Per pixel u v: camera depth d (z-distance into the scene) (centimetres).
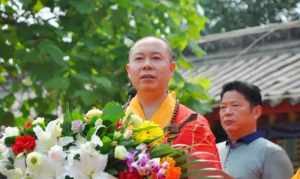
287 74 1277
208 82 1076
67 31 953
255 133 660
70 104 920
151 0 1005
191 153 451
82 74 922
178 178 422
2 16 990
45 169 413
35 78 898
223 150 669
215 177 434
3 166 427
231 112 660
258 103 666
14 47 984
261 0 2397
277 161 635
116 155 417
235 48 1518
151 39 517
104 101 913
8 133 436
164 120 510
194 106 999
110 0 970
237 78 1368
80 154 413
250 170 638
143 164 411
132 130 435
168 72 517
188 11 1069
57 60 898
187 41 1084
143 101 519
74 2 930
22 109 1043
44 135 423
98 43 971
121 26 1002
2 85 1095
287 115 1095
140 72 511
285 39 1431
